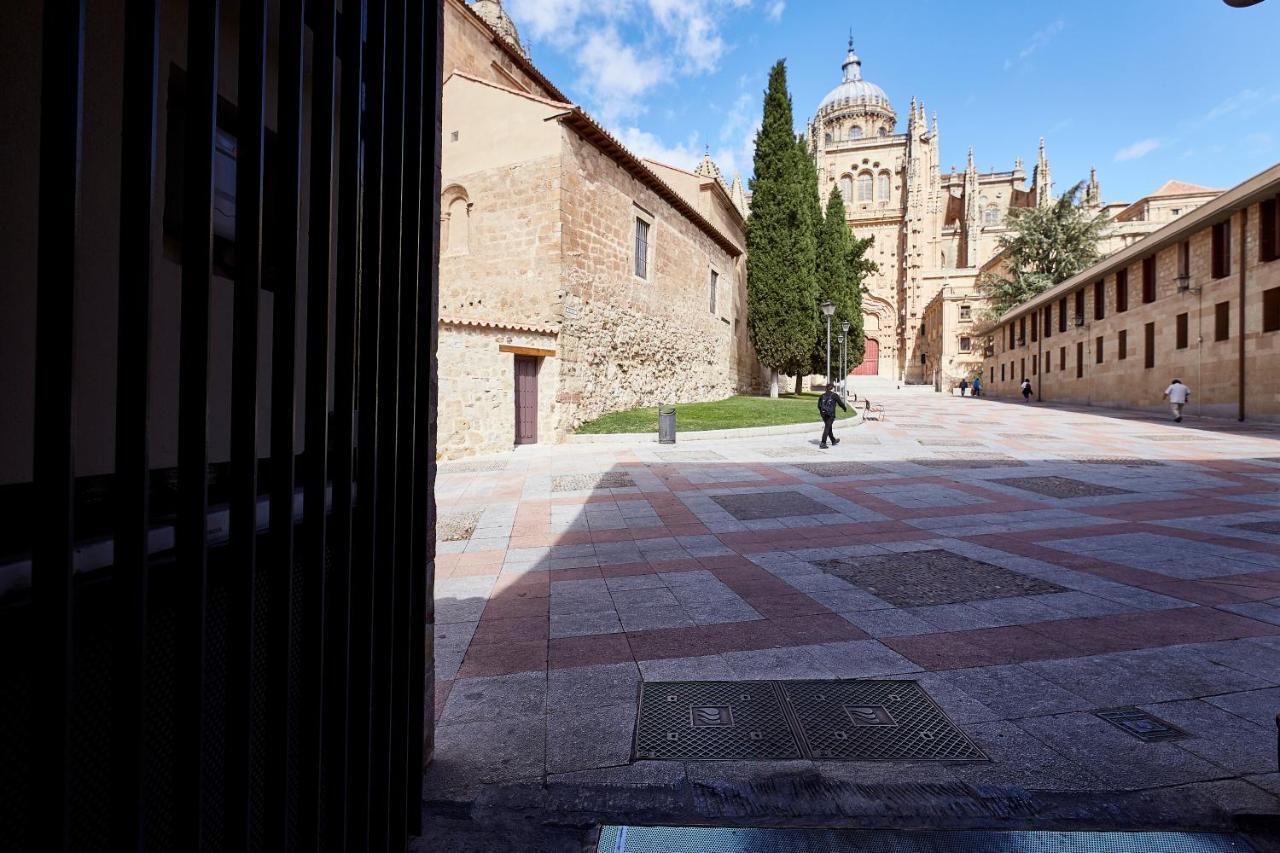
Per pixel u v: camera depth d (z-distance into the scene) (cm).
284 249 124
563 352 1586
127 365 95
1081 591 447
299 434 229
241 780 115
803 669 325
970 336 5241
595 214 1748
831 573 505
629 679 317
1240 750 243
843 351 3189
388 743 172
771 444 1518
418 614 200
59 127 85
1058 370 3572
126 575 95
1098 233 3834
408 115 184
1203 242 2356
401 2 173
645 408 1994
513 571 532
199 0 103
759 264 2891
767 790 222
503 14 3183
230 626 114
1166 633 366
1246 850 192
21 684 90
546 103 1606
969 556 550
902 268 6181
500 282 1669
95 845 103
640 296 1994
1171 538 606
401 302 185
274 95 229
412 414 185
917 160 5922
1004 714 274
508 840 200
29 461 154
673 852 195
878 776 230
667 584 484
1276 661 325
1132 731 258
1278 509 752
